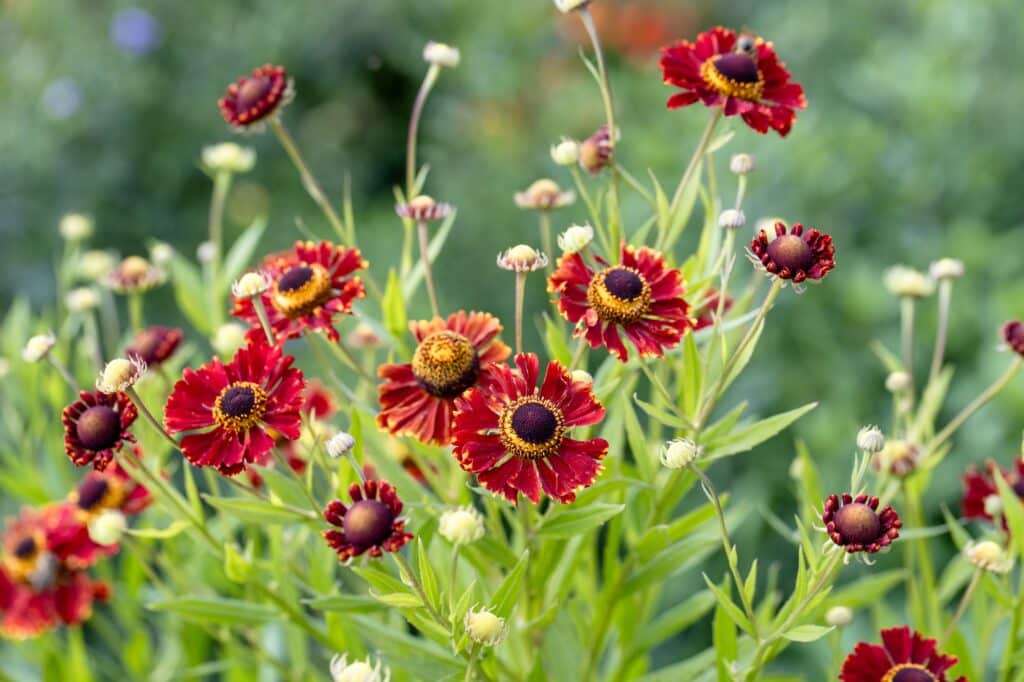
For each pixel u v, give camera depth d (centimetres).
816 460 138
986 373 134
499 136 210
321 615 98
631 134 178
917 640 78
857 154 156
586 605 90
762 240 77
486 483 75
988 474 89
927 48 162
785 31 186
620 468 84
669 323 78
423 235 83
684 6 243
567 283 78
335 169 231
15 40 224
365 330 96
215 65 223
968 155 155
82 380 100
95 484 91
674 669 85
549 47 235
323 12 239
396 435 78
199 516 84
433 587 76
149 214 209
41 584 93
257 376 78
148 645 99
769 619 86
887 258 152
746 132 156
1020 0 164
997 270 146
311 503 79
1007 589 82
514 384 76
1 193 200
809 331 146
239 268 98
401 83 250
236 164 97
